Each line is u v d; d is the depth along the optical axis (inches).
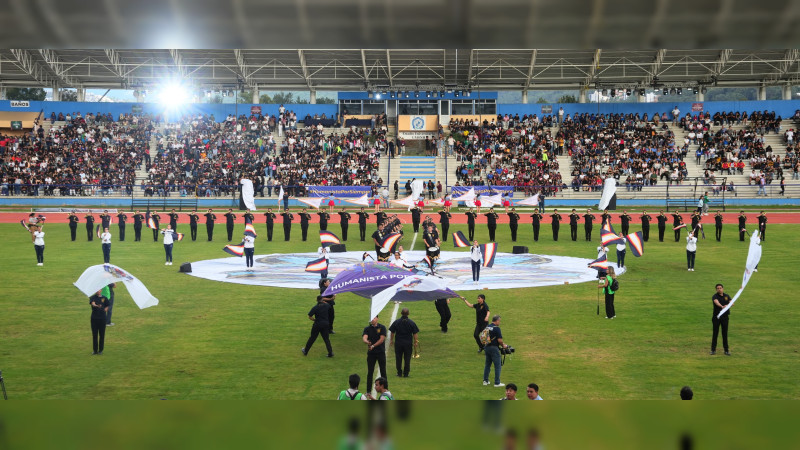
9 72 3073.3
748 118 3107.8
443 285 769.6
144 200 2608.3
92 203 2635.3
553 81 3203.7
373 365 644.7
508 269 1403.8
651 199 2640.3
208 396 622.8
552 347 800.9
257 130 3063.5
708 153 2898.6
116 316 965.8
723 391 633.0
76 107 3169.3
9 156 2861.7
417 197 2395.4
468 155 2883.9
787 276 1278.3
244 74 3073.3
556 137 2984.7
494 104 3250.5
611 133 3014.3
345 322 942.4
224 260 1512.1
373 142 3019.2
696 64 2987.2
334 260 1523.1
